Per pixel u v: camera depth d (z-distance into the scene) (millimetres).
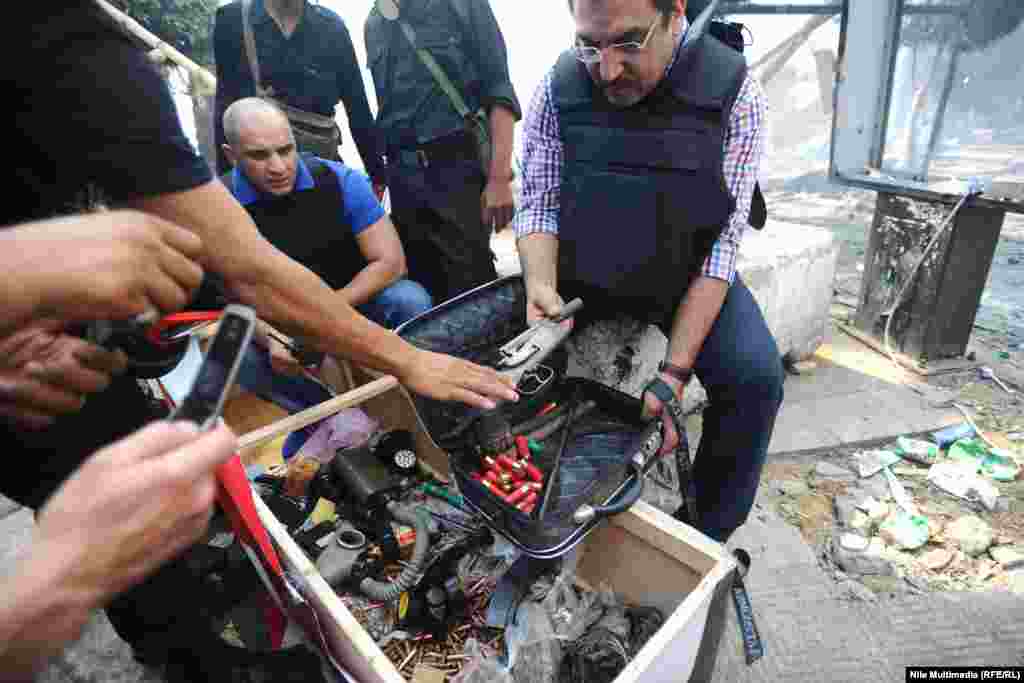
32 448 839
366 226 2082
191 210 670
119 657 1376
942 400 2338
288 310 763
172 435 393
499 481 1208
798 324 2471
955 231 2326
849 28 2465
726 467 1519
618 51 1242
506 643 1139
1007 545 1672
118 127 615
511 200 2414
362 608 1216
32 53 576
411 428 1578
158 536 375
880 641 1445
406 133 2205
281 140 1807
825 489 1931
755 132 1371
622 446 1287
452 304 1564
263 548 965
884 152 2746
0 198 683
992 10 2133
